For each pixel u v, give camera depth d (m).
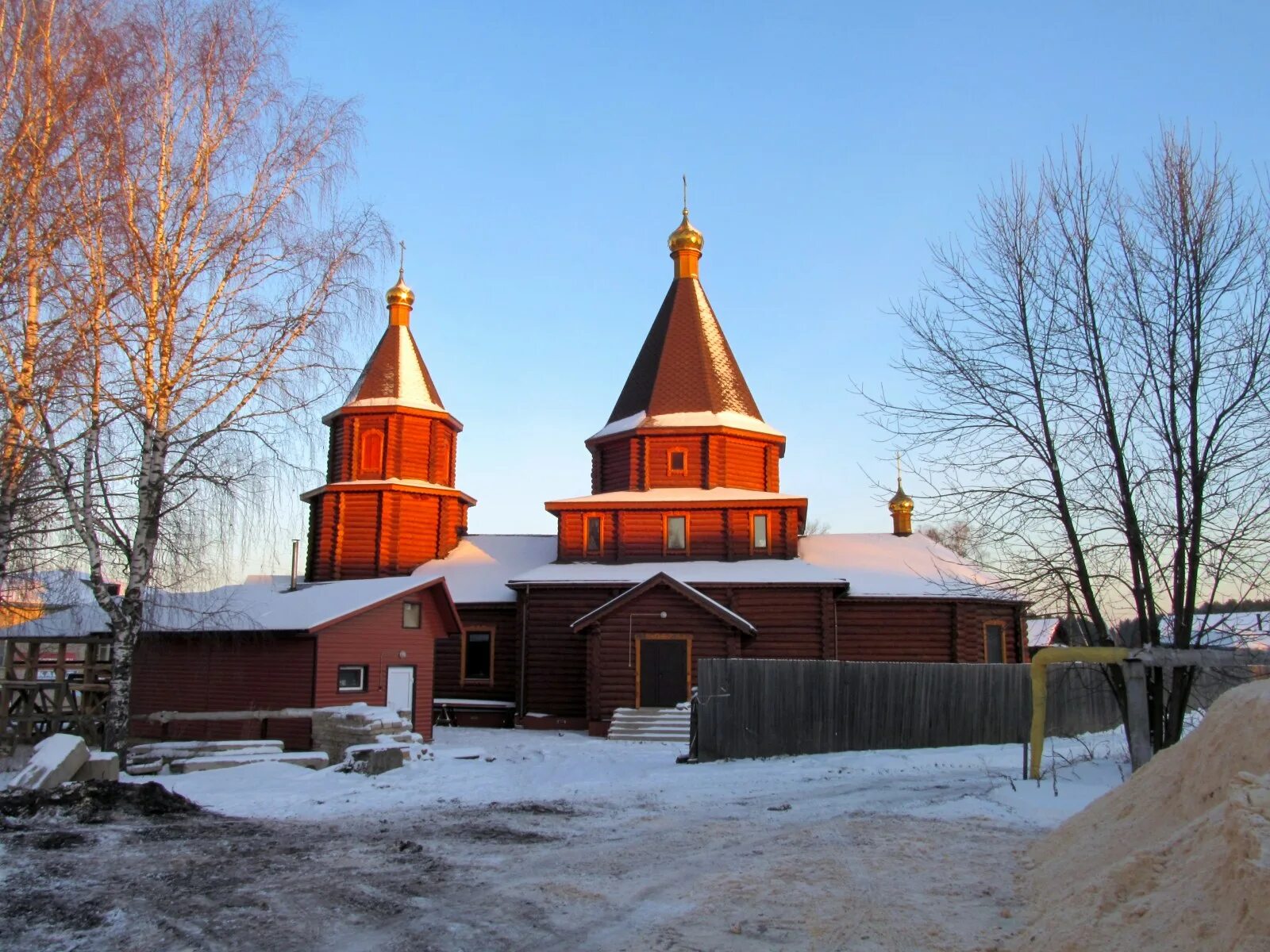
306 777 15.81
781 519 32.94
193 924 7.10
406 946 6.69
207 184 16.08
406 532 35.47
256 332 16.11
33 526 15.58
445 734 28.08
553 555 36.00
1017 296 15.06
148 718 19.61
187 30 16.36
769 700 20.56
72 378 14.95
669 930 7.04
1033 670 12.70
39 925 6.96
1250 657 11.30
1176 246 13.85
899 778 16.23
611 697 27.73
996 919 7.12
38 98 15.24
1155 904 5.58
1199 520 13.31
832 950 6.50
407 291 37.91
